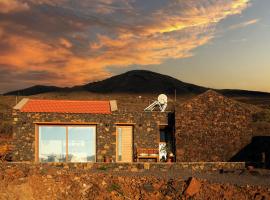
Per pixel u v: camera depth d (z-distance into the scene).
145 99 82.56
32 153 36.16
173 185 25.69
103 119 37.03
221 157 37.84
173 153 38.19
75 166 32.16
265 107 137.25
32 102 38.09
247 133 38.16
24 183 24.16
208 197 24.75
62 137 36.78
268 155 34.62
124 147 37.53
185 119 37.78
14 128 36.22
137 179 26.69
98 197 25.12
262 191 24.67
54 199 24.64
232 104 38.31
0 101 120.25
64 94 184.50
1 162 29.77
